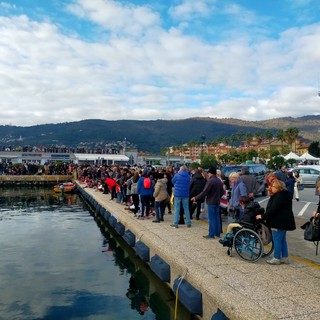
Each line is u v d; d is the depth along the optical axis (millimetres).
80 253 13156
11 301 8242
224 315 5578
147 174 14750
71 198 35750
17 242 15016
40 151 85875
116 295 8742
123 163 83125
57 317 7395
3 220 21266
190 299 6500
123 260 12133
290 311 5098
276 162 62188
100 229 18516
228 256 8250
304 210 17062
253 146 178875
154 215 15562
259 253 7668
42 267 11133
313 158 56188
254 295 5746
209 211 10359
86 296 8625
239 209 10352
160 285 9273
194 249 8961
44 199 34562
